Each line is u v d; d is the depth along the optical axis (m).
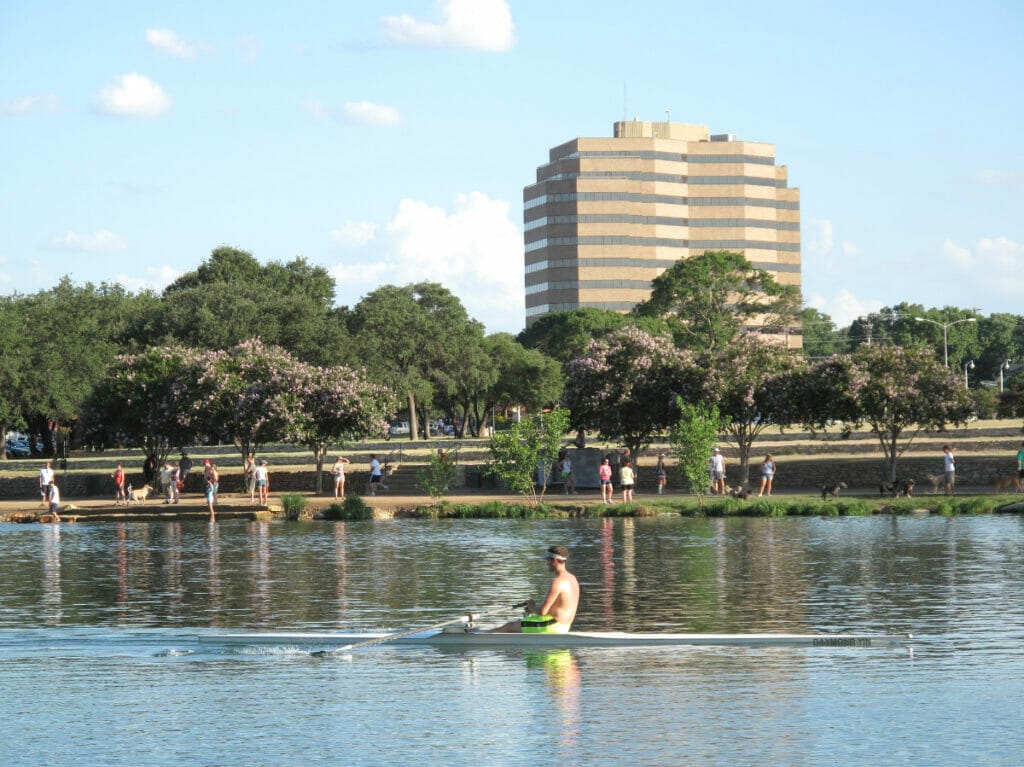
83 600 27.84
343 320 116.38
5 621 24.59
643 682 18.02
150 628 23.58
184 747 14.72
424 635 21.44
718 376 63.81
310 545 41.81
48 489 61.69
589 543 40.59
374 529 49.22
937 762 13.66
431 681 18.36
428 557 36.88
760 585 28.94
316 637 21.84
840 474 65.75
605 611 24.88
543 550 38.72
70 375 97.44
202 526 52.91
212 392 67.56
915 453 74.75
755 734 14.91
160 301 110.88
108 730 15.59
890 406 60.00
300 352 98.88
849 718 15.66
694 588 28.52
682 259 132.38
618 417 66.44
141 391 70.12
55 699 17.45
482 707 16.56
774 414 63.28
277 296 105.19
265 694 17.62
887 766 13.52
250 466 69.44
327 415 66.62
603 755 14.06
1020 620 23.38
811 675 18.39
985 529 43.91
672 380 66.06
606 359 67.69
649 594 27.48
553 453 56.66
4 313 99.06
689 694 17.17
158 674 19.23
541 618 21.19
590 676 18.53
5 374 93.31
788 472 66.44
